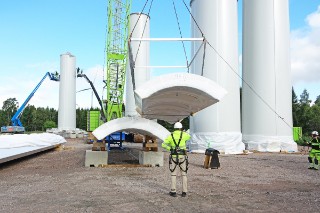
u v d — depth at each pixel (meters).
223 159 18.25
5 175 11.84
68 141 43.62
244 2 26.70
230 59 23.75
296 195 8.30
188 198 7.85
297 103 56.44
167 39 13.66
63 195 8.16
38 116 114.75
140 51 43.69
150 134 14.61
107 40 35.12
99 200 7.59
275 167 14.49
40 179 10.84
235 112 23.36
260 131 24.62
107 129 13.91
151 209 6.74
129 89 43.34
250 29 25.83
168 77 11.39
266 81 24.77
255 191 8.82
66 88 59.56
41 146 19.48
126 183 10.02
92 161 14.46
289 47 25.66
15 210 6.64
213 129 22.77
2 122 127.50
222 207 6.95
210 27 23.83
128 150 26.31
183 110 16.88
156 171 12.99
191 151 22.70
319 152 13.73
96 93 46.88
